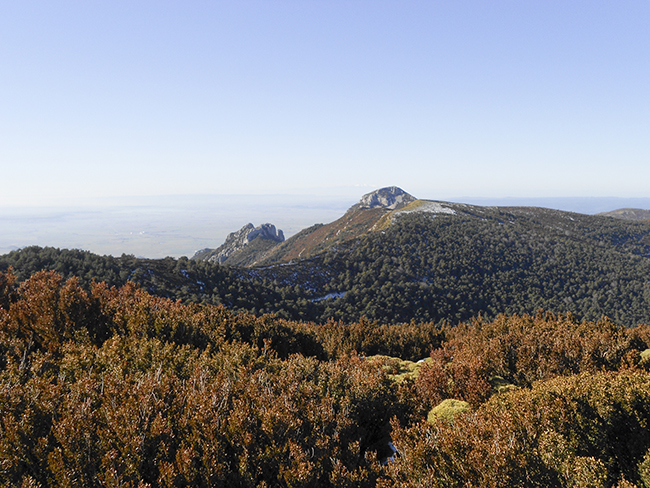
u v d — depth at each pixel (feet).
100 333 51.75
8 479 20.75
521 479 21.94
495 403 33.71
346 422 29.76
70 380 31.96
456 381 45.16
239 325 74.33
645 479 25.29
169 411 26.17
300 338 86.58
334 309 342.03
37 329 47.06
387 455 35.65
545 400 31.17
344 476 23.26
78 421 22.34
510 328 85.30
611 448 28.32
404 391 43.04
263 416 25.84
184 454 21.07
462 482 22.89
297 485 21.90
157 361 38.24
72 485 19.94
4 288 62.49
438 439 25.94
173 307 67.51
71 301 50.80
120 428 22.24
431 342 116.37
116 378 30.81
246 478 22.39
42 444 21.58
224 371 36.96
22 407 25.27
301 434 27.20
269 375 38.86
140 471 21.43
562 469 22.38
